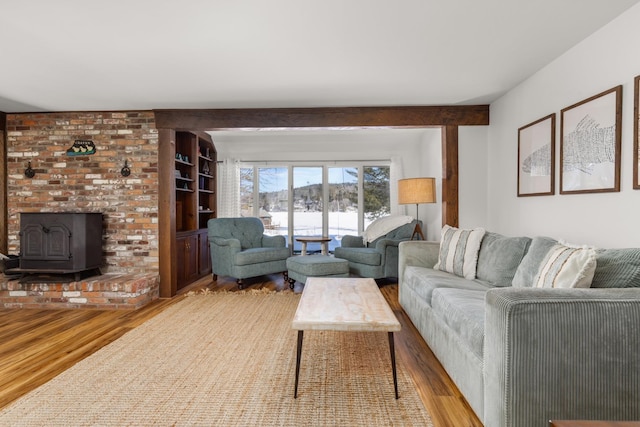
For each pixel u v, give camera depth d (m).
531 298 1.37
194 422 1.64
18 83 3.18
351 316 1.92
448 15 2.09
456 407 1.78
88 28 2.21
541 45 2.49
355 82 3.19
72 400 1.83
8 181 4.11
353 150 6.12
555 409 1.35
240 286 4.41
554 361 1.34
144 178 4.05
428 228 5.40
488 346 1.50
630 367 1.35
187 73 2.96
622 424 0.85
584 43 2.40
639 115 1.96
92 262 3.80
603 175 2.22
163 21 2.13
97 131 4.07
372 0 1.93
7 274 3.72
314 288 2.65
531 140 3.04
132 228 4.07
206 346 2.54
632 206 2.03
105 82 3.16
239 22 2.15
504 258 2.60
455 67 2.87
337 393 1.91
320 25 2.20
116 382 2.02
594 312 1.35
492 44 2.47
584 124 2.38
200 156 5.23
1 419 1.66
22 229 3.61
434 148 5.06
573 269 1.66
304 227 6.27
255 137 5.89
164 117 4.00
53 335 2.79
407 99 3.70
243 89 3.36
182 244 4.50
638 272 1.55
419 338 2.73
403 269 3.44
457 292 2.30
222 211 6.11
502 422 1.38
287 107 3.95
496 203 3.75
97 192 4.08
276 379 2.05
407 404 1.80
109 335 2.78
